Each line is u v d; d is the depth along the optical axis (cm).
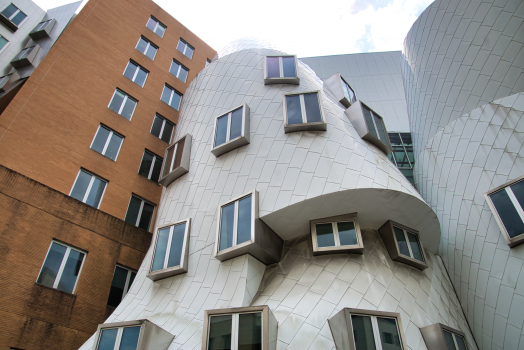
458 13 2436
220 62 2711
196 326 1437
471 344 1666
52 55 2541
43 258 1850
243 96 2288
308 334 1312
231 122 2114
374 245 1700
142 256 2336
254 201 1672
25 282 1727
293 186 1695
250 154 1936
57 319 1761
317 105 1991
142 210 2564
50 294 1791
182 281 1695
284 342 1301
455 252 1972
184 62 3669
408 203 1712
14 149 2041
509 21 2202
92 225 2155
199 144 2269
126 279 2197
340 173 1691
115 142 2639
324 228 1677
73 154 2311
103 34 3019
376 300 1441
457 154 2155
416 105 2753
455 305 1812
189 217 1920
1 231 1748
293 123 1928
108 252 2158
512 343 1572
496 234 1784
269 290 1550
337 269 1545
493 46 2242
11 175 1912
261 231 1627
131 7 3438
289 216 1664
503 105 2019
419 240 1841
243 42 2920
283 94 2077
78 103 2517
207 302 1527
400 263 1711
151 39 3475
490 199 1817
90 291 1966
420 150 2653
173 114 3200
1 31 3809
